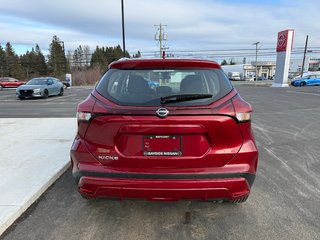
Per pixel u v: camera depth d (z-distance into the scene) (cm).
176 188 284
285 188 427
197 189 285
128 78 317
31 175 454
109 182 290
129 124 285
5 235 312
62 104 1619
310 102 1678
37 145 631
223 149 290
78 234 313
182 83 312
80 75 7156
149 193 288
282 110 1305
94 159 298
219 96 298
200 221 338
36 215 353
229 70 10231
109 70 333
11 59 10362
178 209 366
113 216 350
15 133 759
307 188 428
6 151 584
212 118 284
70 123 910
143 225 330
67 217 348
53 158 537
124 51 1769
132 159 289
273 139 727
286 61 4225
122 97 301
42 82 2150
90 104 304
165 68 321
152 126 283
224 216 349
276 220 339
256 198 394
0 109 1373
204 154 288
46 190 421
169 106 287
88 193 301
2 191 397
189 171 287
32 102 1761
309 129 854
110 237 307
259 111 1270
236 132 292
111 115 289
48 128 828
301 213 355
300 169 509
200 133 285
